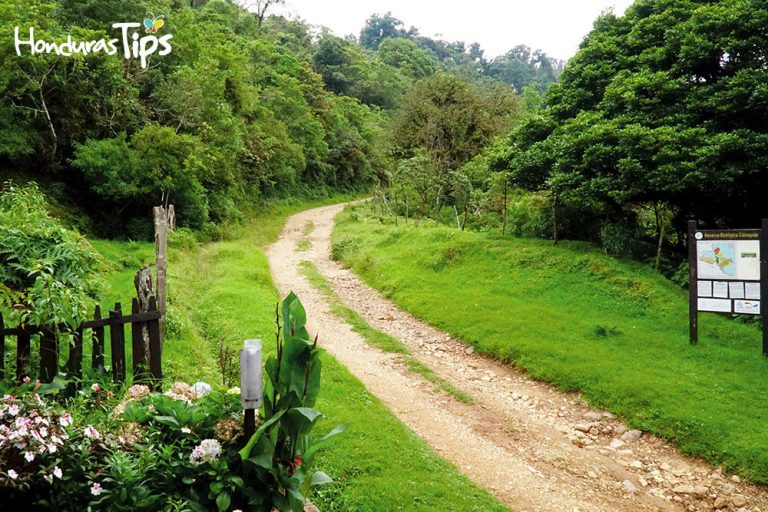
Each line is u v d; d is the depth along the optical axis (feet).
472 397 30.99
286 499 12.25
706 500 22.02
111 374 18.42
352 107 211.61
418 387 31.99
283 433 13.02
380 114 237.25
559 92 59.62
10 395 12.16
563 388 31.50
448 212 102.17
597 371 31.86
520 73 434.71
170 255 55.42
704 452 24.57
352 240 78.64
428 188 100.01
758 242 32.99
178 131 76.79
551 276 48.88
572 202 53.62
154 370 19.60
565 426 28.09
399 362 36.01
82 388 16.24
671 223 53.42
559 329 38.99
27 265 20.12
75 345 17.47
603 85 54.39
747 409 26.99
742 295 33.45
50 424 11.34
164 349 27.53
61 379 15.12
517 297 46.83
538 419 28.76
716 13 43.96
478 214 91.35
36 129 60.49
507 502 20.63
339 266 70.69
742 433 24.97
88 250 26.78
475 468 23.07
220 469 12.13
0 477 10.23
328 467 19.84
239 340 33.35
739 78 40.81
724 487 22.61
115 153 62.95
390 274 58.03
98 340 18.52
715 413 26.71
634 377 30.78
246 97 107.45
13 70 55.16
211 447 12.23
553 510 20.53
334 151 178.91
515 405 30.32
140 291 23.50
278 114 151.02
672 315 39.52
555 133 55.47
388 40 354.13
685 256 52.06
